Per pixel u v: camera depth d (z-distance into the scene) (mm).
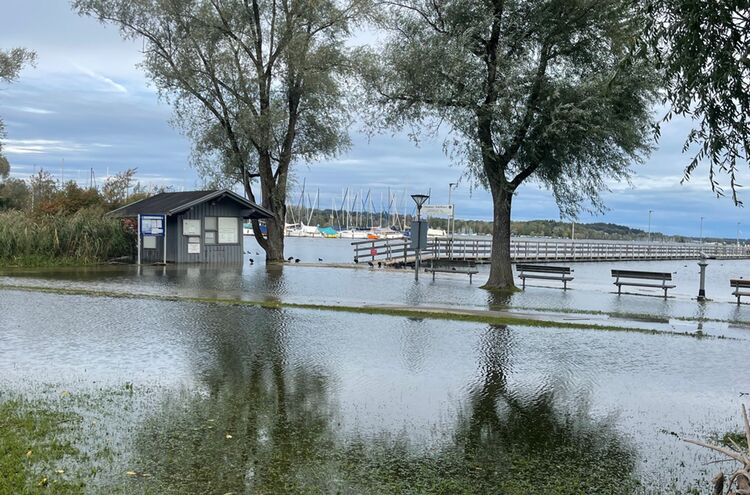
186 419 7348
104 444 6430
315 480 5754
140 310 15750
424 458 6414
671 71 5910
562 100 20359
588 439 7145
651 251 76875
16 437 6484
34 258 28406
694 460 6562
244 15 33656
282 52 34062
